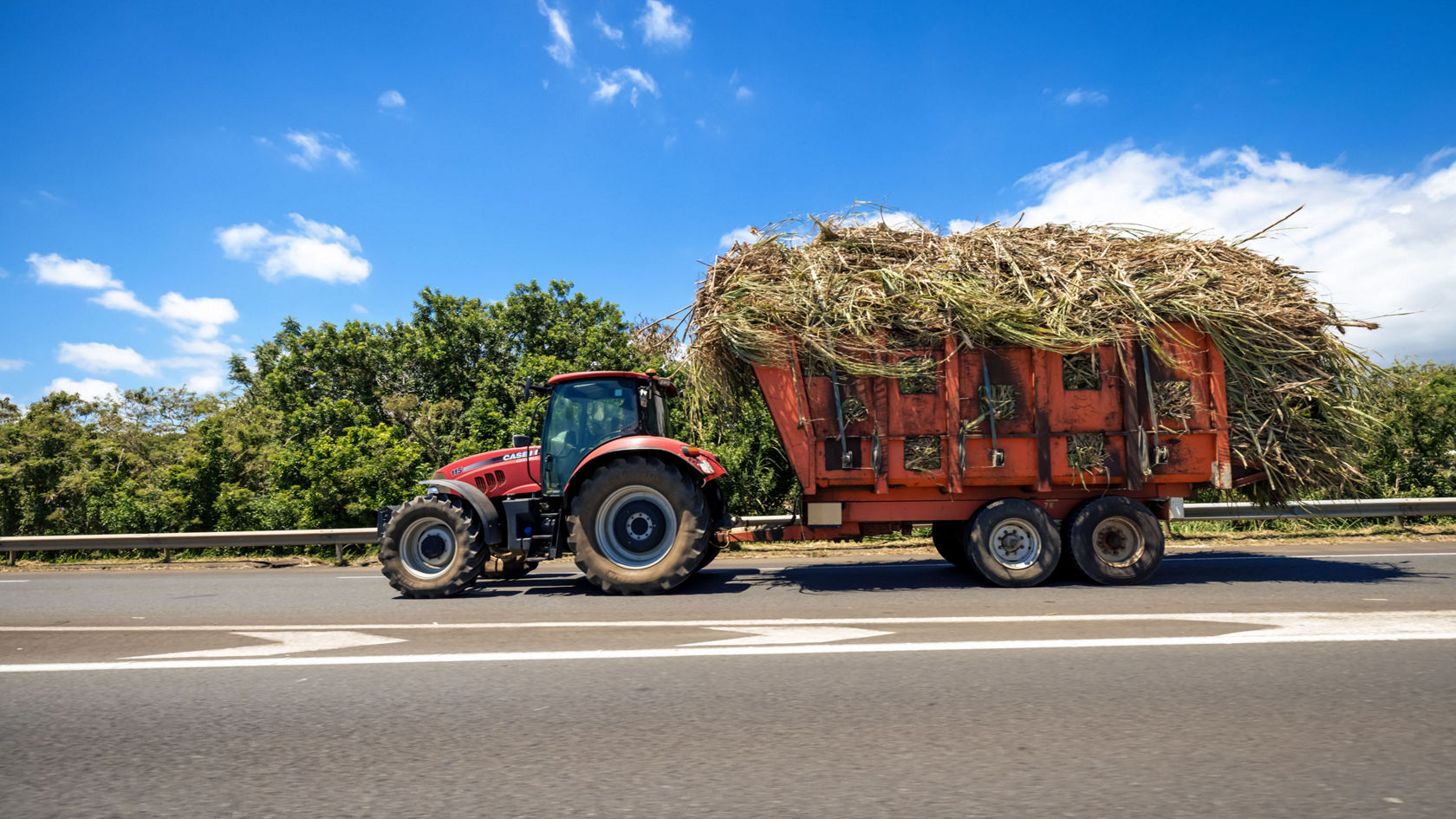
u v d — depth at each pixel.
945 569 8.34
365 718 3.23
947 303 6.58
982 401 6.77
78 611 6.44
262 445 14.71
